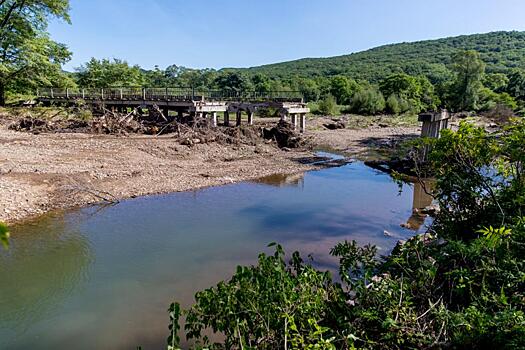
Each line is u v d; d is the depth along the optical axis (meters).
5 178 14.59
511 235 4.73
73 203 13.60
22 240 10.59
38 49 36.06
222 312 3.90
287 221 12.62
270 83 89.19
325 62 188.38
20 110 32.38
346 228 11.98
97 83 53.34
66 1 36.44
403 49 195.88
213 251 10.19
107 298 7.82
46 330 6.77
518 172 6.26
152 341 6.48
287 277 4.12
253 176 19.11
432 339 3.63
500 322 3.38
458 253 4.96
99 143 22.47
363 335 3.86
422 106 64.19
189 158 21.62
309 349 3.23
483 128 6.79
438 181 6.93
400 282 4.41
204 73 105.56
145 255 9.88
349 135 38.25
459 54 59.91
